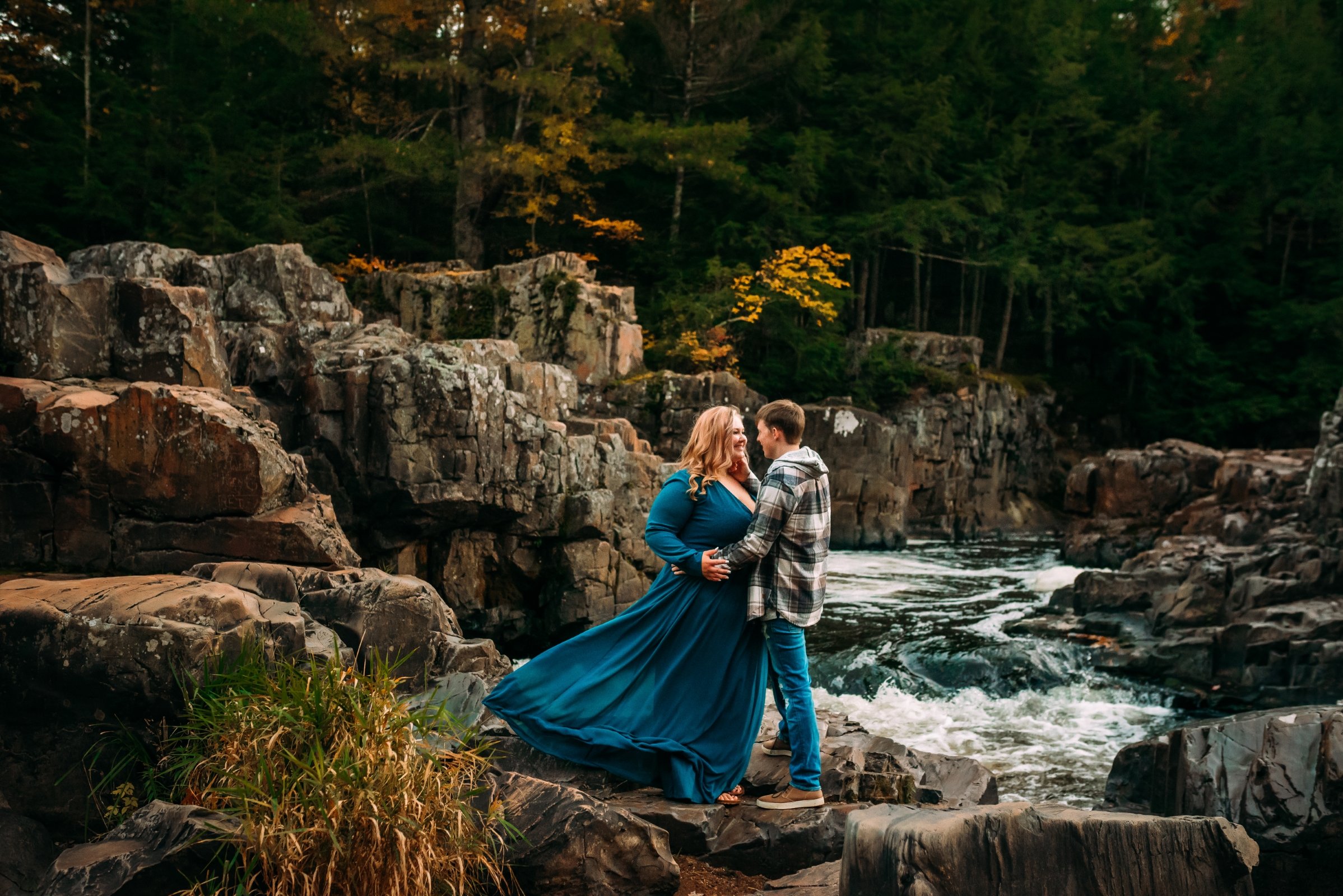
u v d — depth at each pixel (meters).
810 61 25.22
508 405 10.66
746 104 27.25
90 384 7.00
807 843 3.77
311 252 20.08
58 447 6.15
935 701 9.35
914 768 4.99
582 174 25.98
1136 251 29.08
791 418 4.09
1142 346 30.22
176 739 3.75
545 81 20.16
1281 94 32.34
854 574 16.42
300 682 3.61
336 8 21.11
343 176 22.97
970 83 29.59
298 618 4.46
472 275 18.50
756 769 4.28
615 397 17.88
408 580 5.68
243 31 21.39
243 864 3.18
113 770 3.78
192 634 3.82
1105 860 3.16
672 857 3.70
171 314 7.55
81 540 6.22
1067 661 10.34
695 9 24.69
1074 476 21.89
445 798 3.37
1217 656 9.95
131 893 3.13
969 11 30.33
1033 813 3.23
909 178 27.23
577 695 4.02
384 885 3.15
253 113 23.05
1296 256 33.28
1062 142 30.33
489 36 21.06
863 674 9.88
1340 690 9.04
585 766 4.02
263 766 3.21
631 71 25.31
